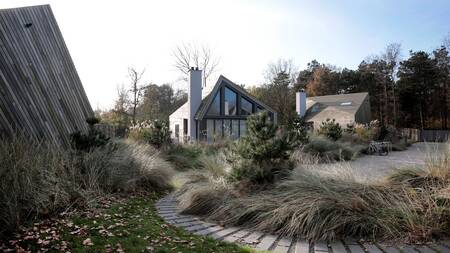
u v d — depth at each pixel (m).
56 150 6.11
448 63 38.50
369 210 4.14
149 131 12.78
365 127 22.12
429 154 5.31
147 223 4.52
